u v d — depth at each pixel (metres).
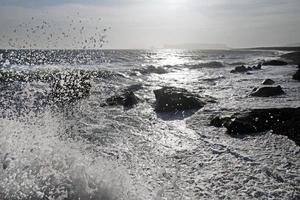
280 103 13.87
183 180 6.45
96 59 46.75
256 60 49.72
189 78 25.70
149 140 9.38
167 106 13.80
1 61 36.38
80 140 8.79
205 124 11.27
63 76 21.66
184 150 8.48
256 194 5.84
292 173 6.80
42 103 14.18
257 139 9.26
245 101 14.91
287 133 9.55
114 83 21.36
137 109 14.06
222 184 6.28
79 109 13.53
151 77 26.14
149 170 6.94
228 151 8.31
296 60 44.56
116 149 8.37
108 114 12.91
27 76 21.05
